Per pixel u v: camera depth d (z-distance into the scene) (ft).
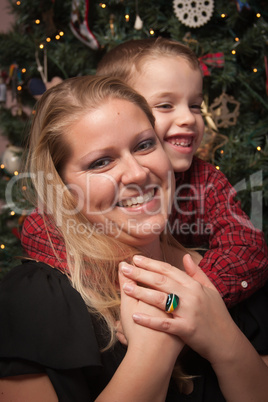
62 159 2.72
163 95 4.09
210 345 2.54
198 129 4.36
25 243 3.18
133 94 2.80
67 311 2.54
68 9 7.32
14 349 2.35
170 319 2.47
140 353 2.41
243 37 6.70
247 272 3.36
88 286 2.81
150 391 2.33
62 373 2.36
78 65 7.24
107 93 2.70
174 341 2.49
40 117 2.95
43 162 2.84
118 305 2.80
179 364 2.86
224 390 2.61
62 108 2.70
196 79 4.27
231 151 6.46
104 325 2.70
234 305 3.25
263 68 6.86
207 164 4.59
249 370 2.61
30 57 7.40
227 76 6.51
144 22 6.90
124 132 2.62
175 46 4.35
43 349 2.36
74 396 2.34
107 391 2.32
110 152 2.61
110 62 4.51
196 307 2.54
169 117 4.13
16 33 7.32
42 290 2.58
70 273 2.78
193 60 4.33
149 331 2.47
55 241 3.01
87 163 2.63
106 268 2.88
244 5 6.41
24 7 7.44
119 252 2.87
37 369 2.35
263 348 3.04
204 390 2.81
